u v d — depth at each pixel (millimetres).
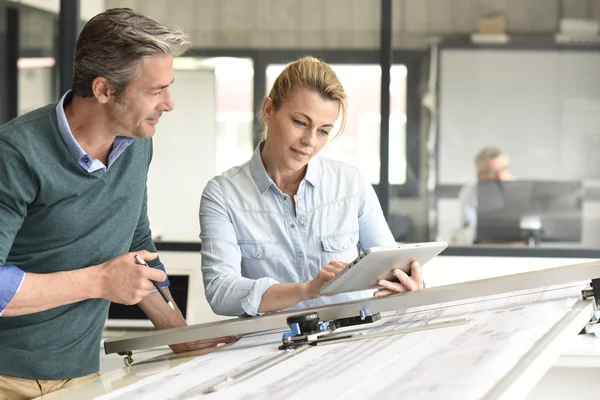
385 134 4164
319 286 1809
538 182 4586
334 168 2170
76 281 1607
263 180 2088
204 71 4293
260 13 4285
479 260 3898
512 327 1610
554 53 4609
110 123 1720
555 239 4590
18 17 4117
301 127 1963
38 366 1778
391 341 1590
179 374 1465
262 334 1893
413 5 4551
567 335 1552
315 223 2115
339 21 4277
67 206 1744
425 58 4570
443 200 4578
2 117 4152
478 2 4551
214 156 4270
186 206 4242
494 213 4582
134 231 1982
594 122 4613
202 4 4297
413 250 1787
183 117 4281
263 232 2098
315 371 1375
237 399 1230
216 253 2031
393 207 4590
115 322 3551
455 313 1879
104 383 1488
